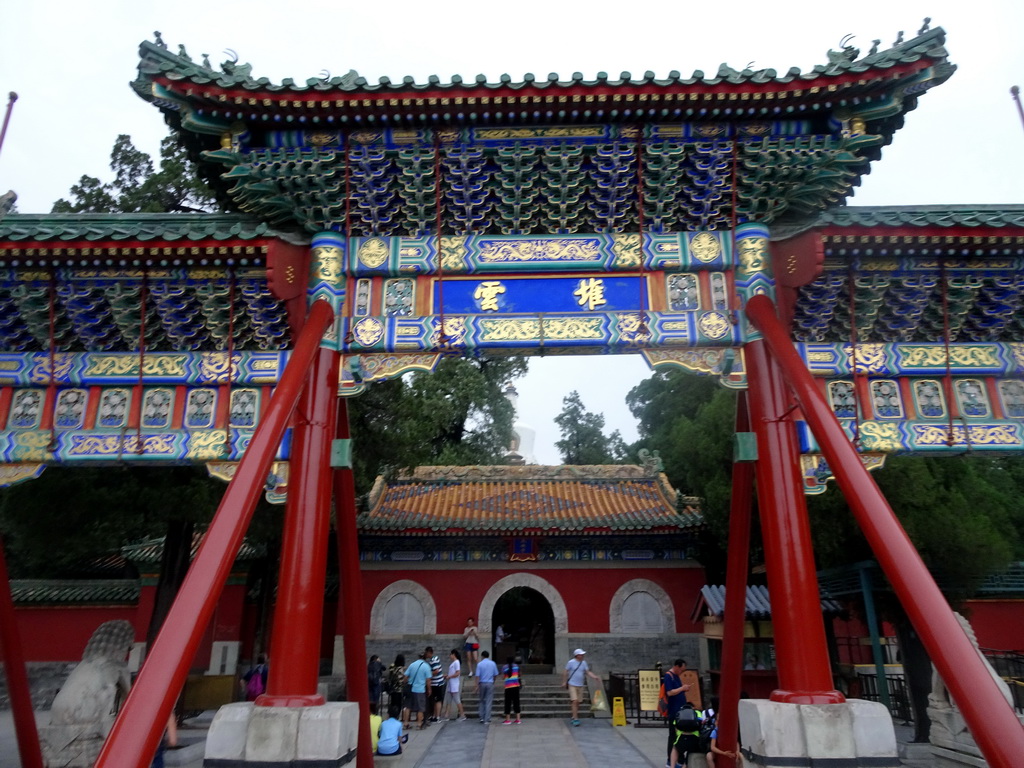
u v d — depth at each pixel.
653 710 22.88
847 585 21.95
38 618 29.61
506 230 11.79
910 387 11.32
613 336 11.10
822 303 11.20
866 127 11.34
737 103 10.69
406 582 29.03
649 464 33.81
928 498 18.89
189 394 11.22
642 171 11.40
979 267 11.05
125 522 19.53
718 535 26.03
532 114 10.81
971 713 6.04
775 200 11.40
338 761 8.59
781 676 9.29
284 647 9.27
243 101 10.55
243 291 11.12
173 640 6.71
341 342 11.09
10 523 18.55
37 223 11.42
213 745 8.66
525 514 29.47
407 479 33.09
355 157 11.21
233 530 7.63
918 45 10.35
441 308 11.12
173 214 11.79
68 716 11.32
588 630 28.39
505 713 24.12
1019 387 11.35
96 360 11.28
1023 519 28.88
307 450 10.33
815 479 10.65
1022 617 27.72
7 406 11.14
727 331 11.10
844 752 8.35
